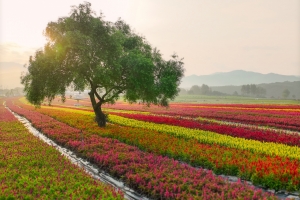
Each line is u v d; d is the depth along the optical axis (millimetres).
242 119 33219
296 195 9188
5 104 76312
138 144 16016
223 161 11891
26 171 10195
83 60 18141
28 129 23438
